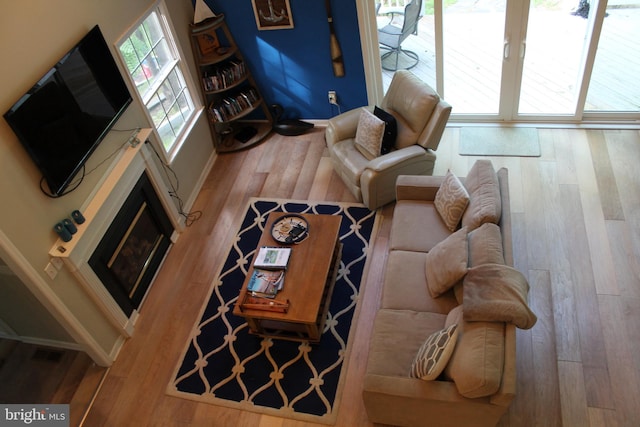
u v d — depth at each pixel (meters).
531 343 3.36
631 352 3.22
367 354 3.49
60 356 3.82
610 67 4.72
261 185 5.02
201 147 5.18
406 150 4.20
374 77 5.19
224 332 3.80
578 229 3.99
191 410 3.39
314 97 5.46
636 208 4.06
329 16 4.71
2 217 2.80
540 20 4.76
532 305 3.55
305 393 3.36
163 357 3.72
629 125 4.75
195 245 4.51
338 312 3.77
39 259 3.06
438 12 4.52
